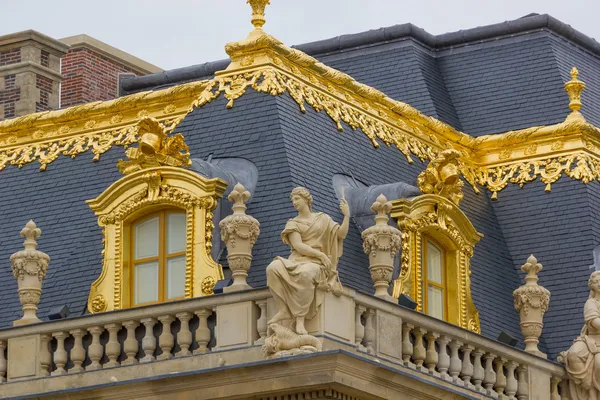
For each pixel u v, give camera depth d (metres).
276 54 70.88
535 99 80.06
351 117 72.12
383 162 72.06
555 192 75.94
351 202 68.75
